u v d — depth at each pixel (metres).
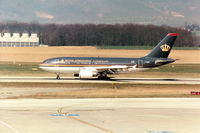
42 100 136.88
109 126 87.31
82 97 150.50
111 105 125.44
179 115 105.25
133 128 85.62
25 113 104.31
